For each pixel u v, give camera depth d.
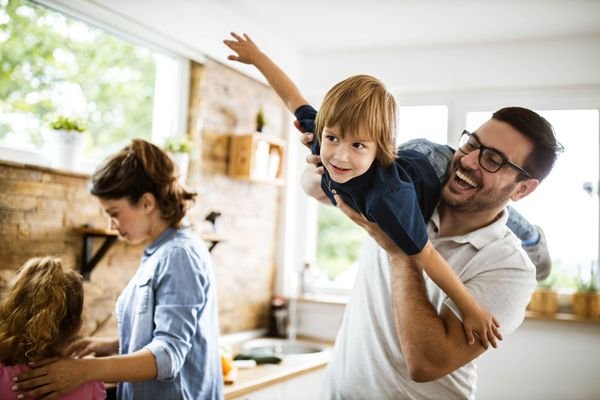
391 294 1.31
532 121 1.24
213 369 1.55
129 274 2.41
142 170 1.47
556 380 2.89
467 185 1.25
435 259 1.17
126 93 4.11
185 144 2.56
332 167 1.13
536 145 1.23
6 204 1.94
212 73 2.85
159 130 2.76
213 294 1.57
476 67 3.13
